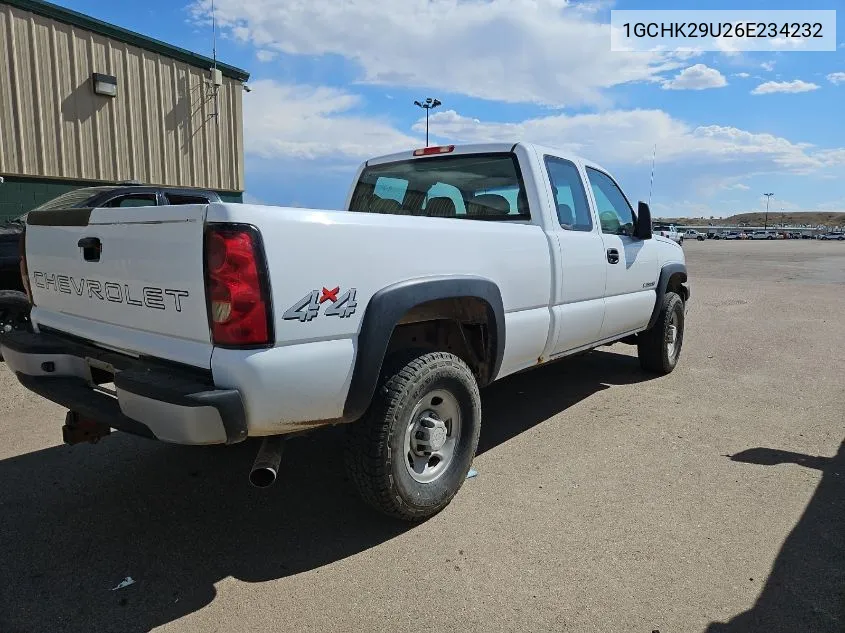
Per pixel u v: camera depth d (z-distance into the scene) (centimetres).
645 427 464
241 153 1434
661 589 261
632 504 338
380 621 242
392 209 504
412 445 312
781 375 629
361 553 291
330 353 260
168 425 237
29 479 370
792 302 1254
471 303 346
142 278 266
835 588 262
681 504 338
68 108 1100
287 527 316
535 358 414
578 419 483
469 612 247
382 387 292
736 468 387
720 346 784
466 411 334
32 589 262
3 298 634
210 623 241
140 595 259
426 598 256
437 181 472
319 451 421
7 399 520
